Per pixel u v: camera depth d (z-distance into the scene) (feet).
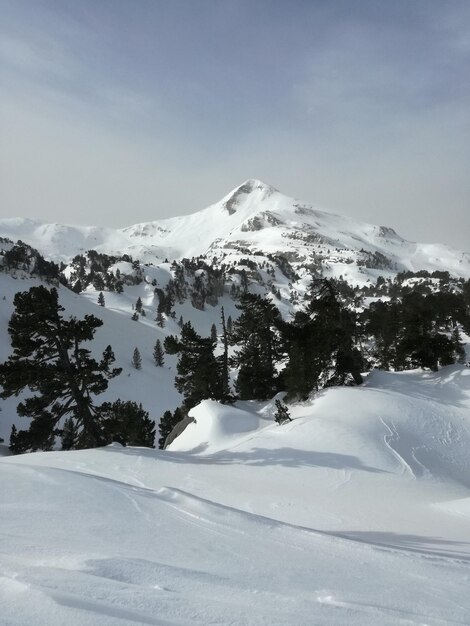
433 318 133.18
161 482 48.91
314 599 12.86
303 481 57.41
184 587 12.77
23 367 86.79
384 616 11.87
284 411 96.32
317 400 105.70
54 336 91.09
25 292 87.92
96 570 13.12
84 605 10.53
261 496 44.98
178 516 22.89
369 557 18.24
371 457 71.46
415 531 32.86
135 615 10.43
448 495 58.54
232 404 127.44
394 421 89.81
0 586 11.21
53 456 66.03
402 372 130.41
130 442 123.34
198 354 132.16
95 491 26.40
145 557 15.93
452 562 18.31
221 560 16.51
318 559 17.65
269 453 72.69
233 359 136.98
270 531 21.16
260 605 11.98
